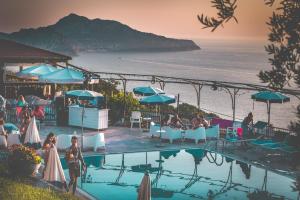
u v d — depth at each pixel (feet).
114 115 80.18
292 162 15.60
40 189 41.27
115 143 67.97
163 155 64.28
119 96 83.92
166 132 69.41
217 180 54.03
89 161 59.88
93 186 49.98
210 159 62.80
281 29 15.20
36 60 94.53
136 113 77.87
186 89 431.02
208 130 71.05
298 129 14.99
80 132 73.77
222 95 387.55
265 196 48.39
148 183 37.88
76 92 71.36
